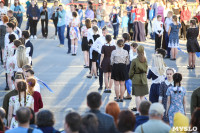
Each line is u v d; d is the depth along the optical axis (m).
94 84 29.16
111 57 24.08
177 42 36.25
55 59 36.44
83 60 36.44
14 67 24.97
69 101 25.19
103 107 23.84
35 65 34.41
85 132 11.30
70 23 37.66
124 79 24.27
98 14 47.38
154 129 12.48
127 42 25.03
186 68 33.75
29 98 16.45
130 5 48.50
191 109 16.55
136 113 22.00
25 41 24.78
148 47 42.25
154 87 20.75
